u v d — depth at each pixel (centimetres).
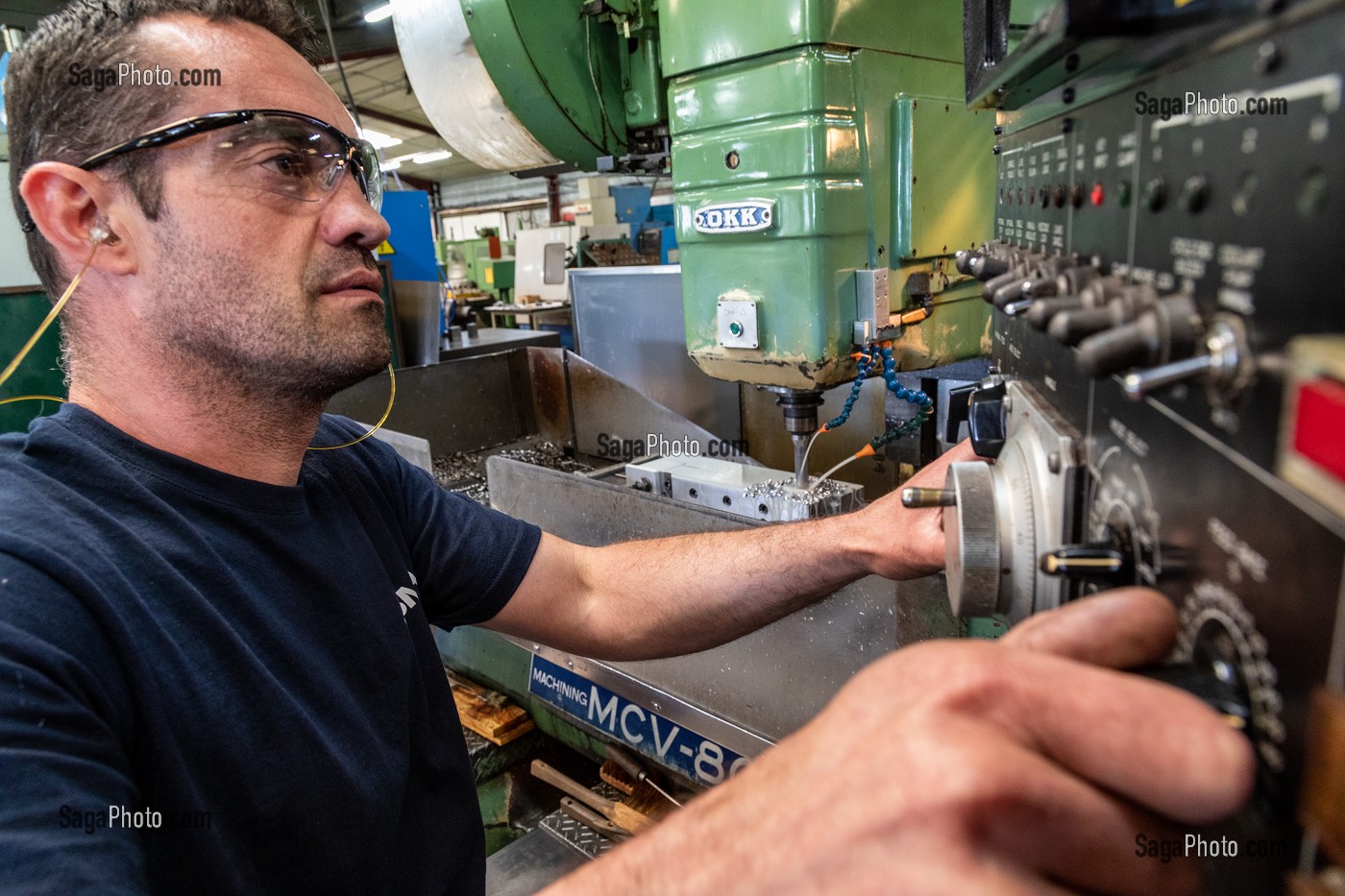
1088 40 31
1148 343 28
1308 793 22
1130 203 33
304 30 79
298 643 68
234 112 64
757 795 27
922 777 22
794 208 111
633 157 172
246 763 61
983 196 132
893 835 22
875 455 160
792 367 118
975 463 46
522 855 118
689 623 87
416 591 86
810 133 107
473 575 91
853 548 76
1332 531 21
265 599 68
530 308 456
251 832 62
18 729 45
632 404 195
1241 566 25
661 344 217
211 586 64
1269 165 23
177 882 57
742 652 104
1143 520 33
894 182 119
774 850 24
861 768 23
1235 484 26
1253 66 24
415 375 211
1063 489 39
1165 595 31
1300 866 23
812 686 97
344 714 69
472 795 86
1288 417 21
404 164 1385
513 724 147
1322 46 20
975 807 21
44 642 51
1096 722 24
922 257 124
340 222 70
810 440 128
